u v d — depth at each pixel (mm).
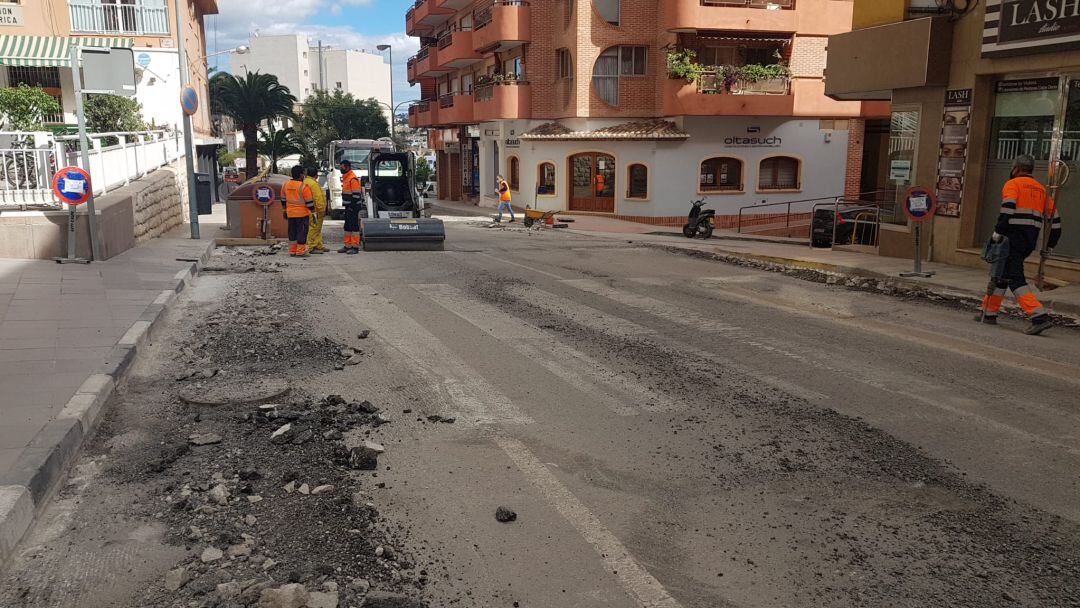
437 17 45281
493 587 3641
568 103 31688
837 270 13508
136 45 29828
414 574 3734
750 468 5016
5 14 28375
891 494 4660
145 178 16719
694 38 29891
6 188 11727
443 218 32781
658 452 5254
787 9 29234
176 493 4551
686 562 3891
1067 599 3576
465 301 10430
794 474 4930
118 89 11297
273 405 6070
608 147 30828
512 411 6035
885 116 30828
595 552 3969
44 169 11859
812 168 31250
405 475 4840
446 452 5215
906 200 12453
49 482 4469
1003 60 12570
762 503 4531
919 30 13781
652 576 3758
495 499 4535
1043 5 11594
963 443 5449
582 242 20047
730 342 8281
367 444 5191
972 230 13523
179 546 3949
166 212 18188
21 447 4672
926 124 14250
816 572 3803
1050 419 5934
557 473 4906
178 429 5578
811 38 29969
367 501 4477
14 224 11430
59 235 11664
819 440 5492
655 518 4336
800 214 31500
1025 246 8828
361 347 7918
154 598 3500
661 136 29109
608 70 31031
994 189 13219
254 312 9555
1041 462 5133
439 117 44938
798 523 4297
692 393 6520
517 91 33344
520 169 35062
